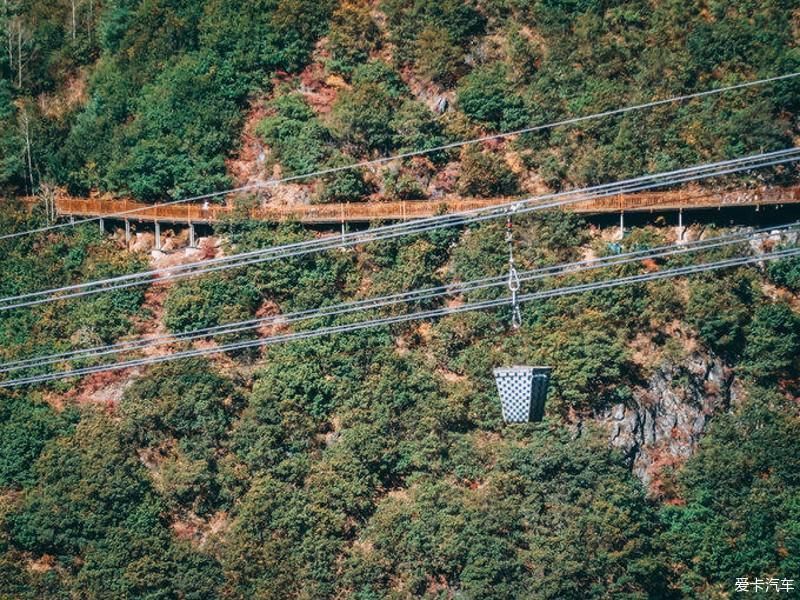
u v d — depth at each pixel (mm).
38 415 92438
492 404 89688
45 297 97812
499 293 92625
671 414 89688
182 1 110000
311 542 85500
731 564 85062
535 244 94438
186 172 101062
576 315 91750
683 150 97625
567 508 85312
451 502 85812
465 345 92062
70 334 96188
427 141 99938
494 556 83500
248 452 89375
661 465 88562
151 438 90188
